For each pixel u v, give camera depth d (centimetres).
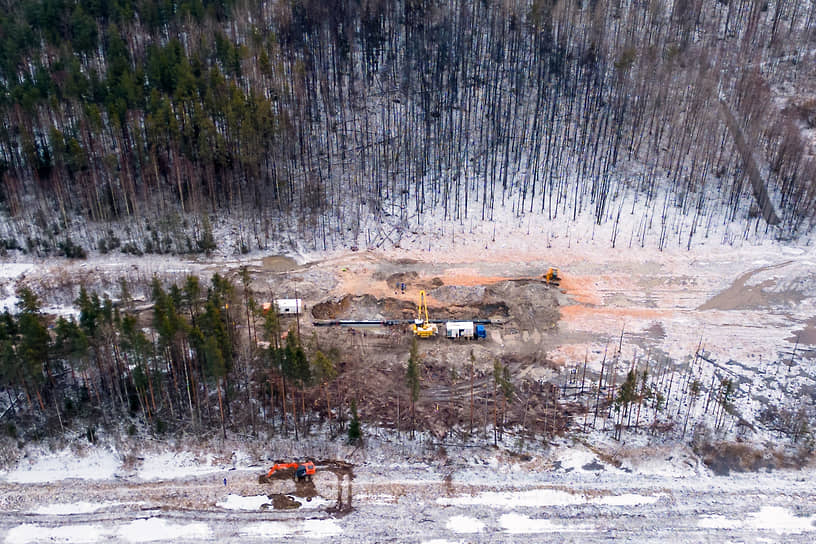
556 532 5797
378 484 6203
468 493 6128
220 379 6731
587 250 9469
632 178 10462
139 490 6150
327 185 10300
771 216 9962
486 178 10356
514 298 8544
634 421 6831
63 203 9712
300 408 6950
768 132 10900
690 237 9606
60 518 5897
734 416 6906
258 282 8712
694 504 6053
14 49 10612
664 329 8106
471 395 6794
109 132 10038
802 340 7962
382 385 7238
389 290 8681
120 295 8431
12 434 6619
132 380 7031
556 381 7325
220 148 9519
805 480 6297
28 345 6419
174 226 9425
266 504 6016
